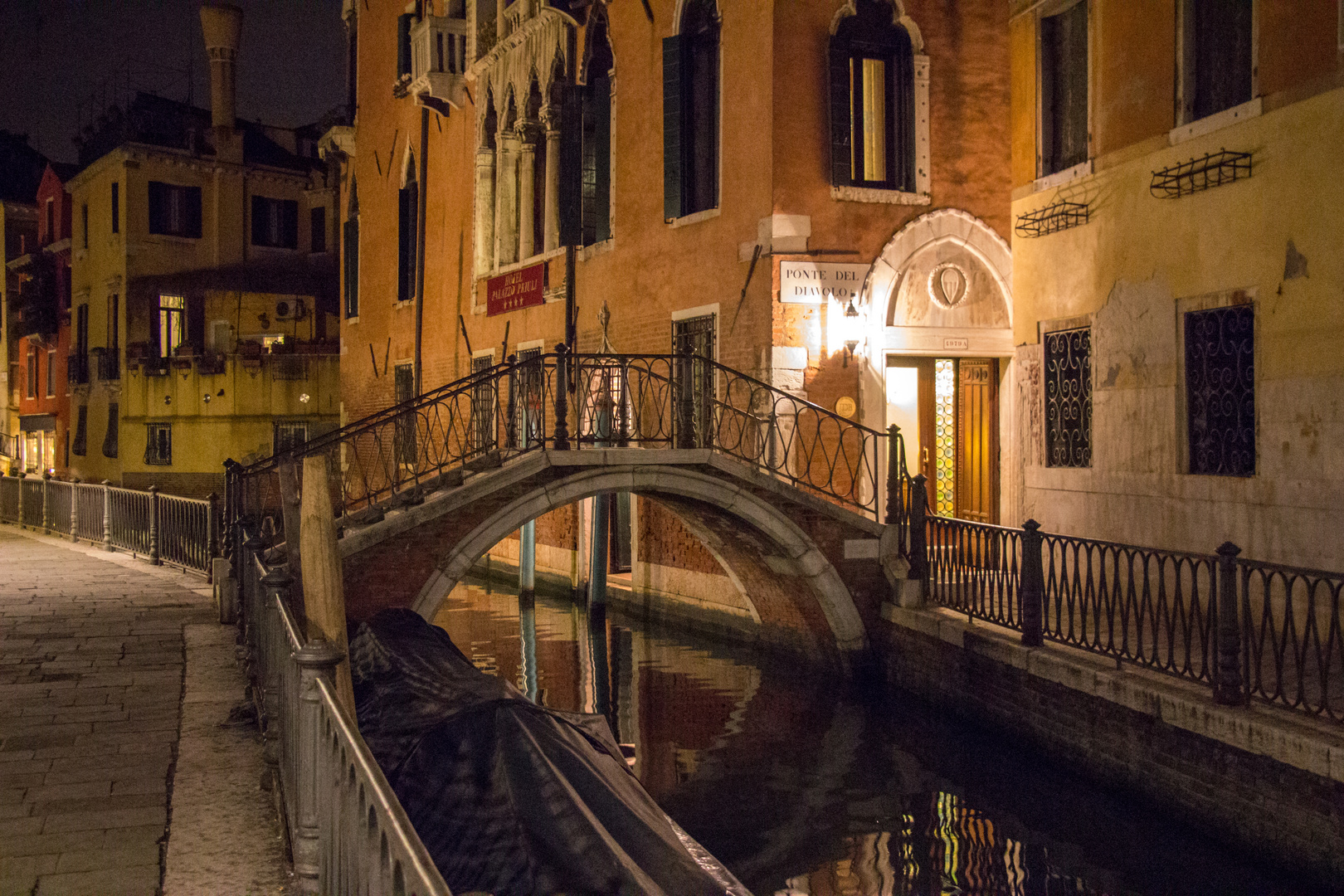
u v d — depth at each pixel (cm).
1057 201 1155
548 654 1294
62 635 928
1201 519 950
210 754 591
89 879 423
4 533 1984
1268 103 880
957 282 1255
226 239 3194
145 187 3083
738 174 1242
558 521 1722
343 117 2712
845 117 1217
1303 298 847
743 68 1238
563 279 1614
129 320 3069
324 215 3316
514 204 1820
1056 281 1155
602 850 444
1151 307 1012
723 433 1266
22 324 3819
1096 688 775
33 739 616
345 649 575
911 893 645
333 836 347
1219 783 667
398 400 2238
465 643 1355
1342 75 812
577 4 1553
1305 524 846
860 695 1095
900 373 1252
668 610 1478
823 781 848
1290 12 859
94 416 3294
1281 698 660
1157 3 1005
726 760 901
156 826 482
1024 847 711
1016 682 884
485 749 507
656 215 1397
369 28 2380
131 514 1570
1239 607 904
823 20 1206
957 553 1020
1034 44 1205
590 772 508
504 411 1744
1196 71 975
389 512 1073
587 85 1567
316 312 3222
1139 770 740
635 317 1444
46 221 3725
